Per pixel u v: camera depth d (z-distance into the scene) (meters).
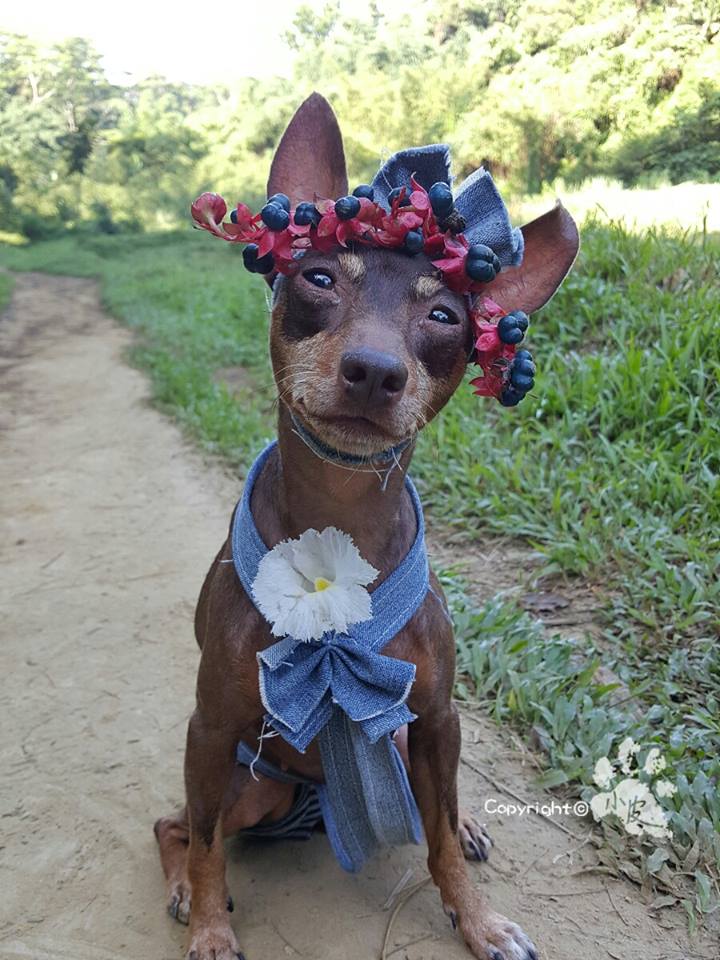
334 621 0.31
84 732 0.49
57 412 1.25
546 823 0.41
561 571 0.60
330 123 0.32
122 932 0.36
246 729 0.34
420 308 0.30
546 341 0.90
